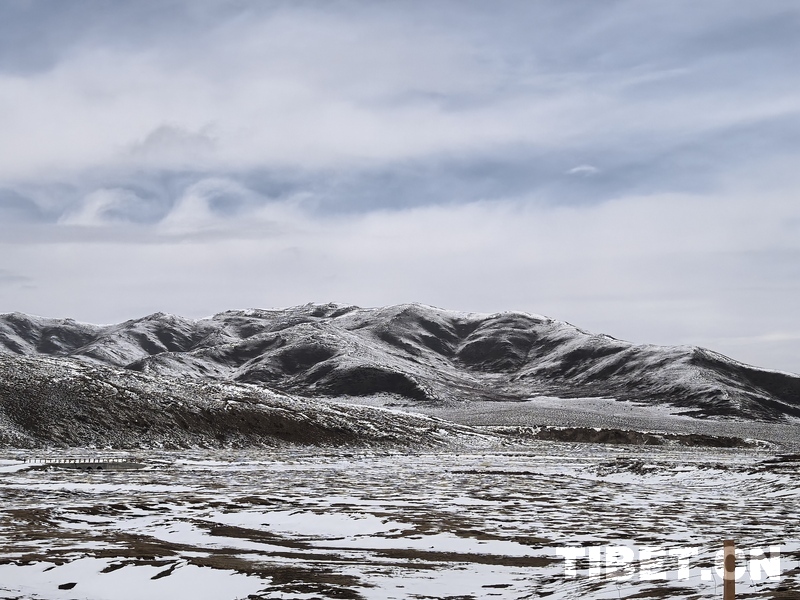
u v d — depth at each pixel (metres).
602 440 141.62
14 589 16.94
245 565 19.55
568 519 29.95
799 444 161.25
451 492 42.12
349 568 19.30
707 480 50.88
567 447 120.44
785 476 46.44
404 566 19.69
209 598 16.22
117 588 17.02
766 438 175.62
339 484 47.09
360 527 27.05
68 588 17.05
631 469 58.06
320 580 17.70
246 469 60.59
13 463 61.66
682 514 32.12
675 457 90.62
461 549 22.55
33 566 19.02
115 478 49.72
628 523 28.69
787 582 14.37
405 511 32.19
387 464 70.56
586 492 43.56
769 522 29.16
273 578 17.88
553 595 15.81
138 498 37.06
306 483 47.72
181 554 21.19
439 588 16.94
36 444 86.19
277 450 97.06
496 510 33.00
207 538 24.70
